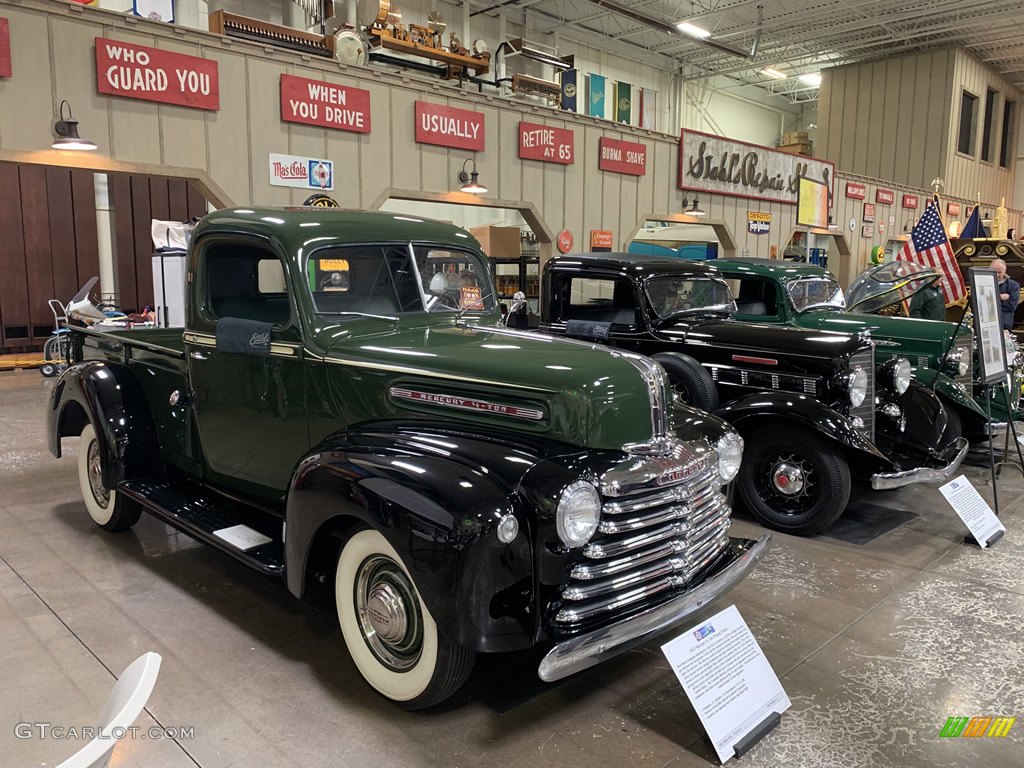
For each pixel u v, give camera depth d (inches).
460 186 353.4
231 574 144.0
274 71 287.9
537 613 91.0
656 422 105.7
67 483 203.8
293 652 115.2
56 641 117.3
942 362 214.8
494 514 86.7
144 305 512.4
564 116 395.9
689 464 105.0
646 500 99.3
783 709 102.0
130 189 499.8
